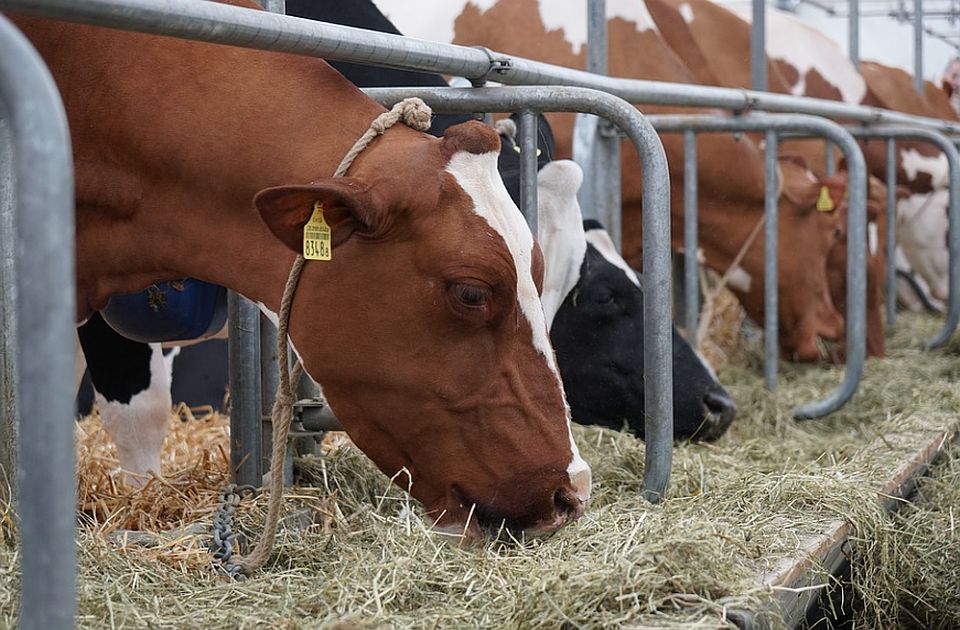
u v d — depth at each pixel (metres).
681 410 3.87
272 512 2.31
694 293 4.68
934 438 3.86
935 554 3.01
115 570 2.20
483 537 2.26
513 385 2.23
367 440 2.31
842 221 6.24
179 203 2.38
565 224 3.41
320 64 2.41
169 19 1.88
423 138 2.28
